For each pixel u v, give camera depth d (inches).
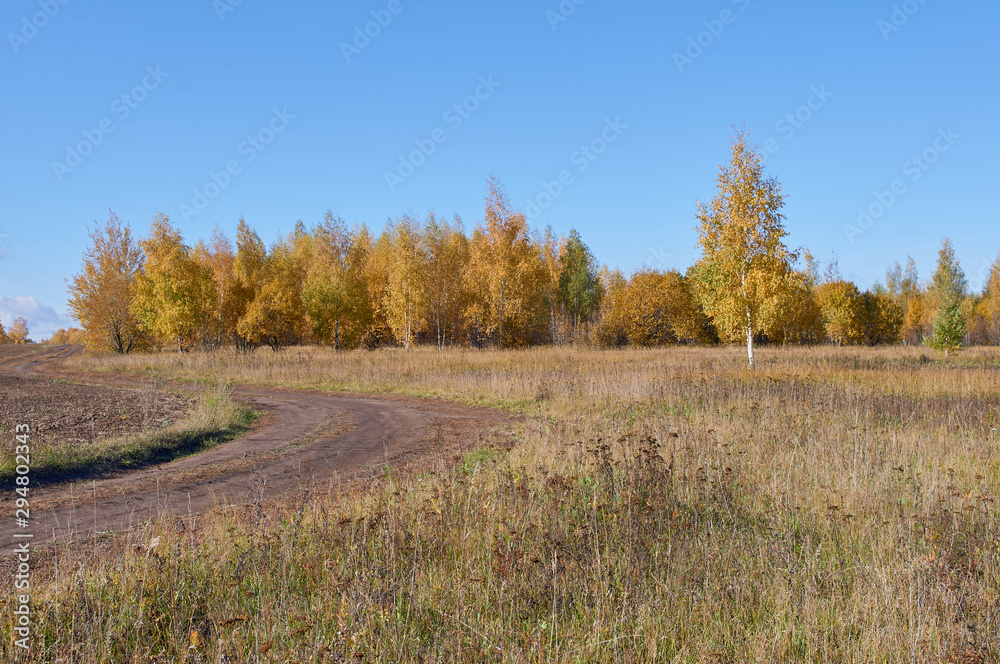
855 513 228.4
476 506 235.5
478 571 183.6
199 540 207.9
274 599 166.6
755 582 178.2
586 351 1379.2
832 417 443.5
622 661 143.3
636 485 243.3
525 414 618.8
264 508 272.8
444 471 301.7
